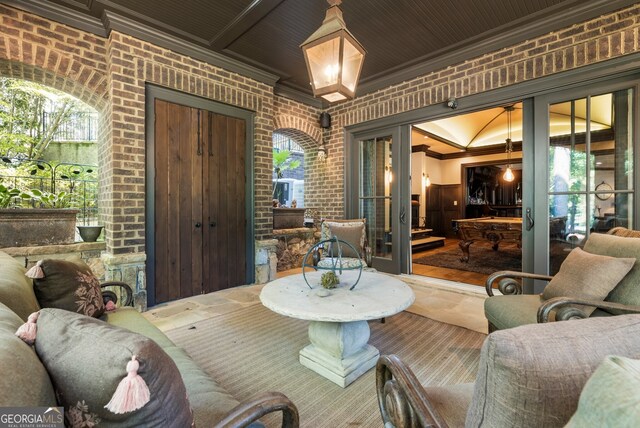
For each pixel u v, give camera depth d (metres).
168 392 0.65
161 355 0.67
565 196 2.96
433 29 3.08
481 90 3.40
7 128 5.02
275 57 3.66
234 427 0.73
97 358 0.61
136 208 2.99
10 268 1.45
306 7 2.72
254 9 2.76
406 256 4.27
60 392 0.62
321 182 5.24
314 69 1.98
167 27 3.03
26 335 0.71
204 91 3.49
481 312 2.94
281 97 4.59
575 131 2.89
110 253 2.92
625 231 1.90
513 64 3.17
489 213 8.77
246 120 3.97
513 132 6.88
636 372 0.42
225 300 3.34
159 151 3.20
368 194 4.71
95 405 0.59
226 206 3.77
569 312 1.45
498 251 6.68
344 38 1.87
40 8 2.61
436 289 3.71
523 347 0.55
